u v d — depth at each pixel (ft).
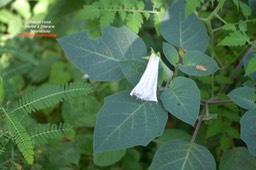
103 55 3.66
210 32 4.25
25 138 3.43
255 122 3.46
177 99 3.45
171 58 3.68
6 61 5.23
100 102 4.94
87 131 4.76
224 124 4.26
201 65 3.63
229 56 4.60
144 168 4.52
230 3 4.61
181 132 4.38
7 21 5.55
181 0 3.96
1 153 3.55
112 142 3.39
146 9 4.34
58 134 3.82
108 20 4.06
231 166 3.98
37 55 5.78
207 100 4.12
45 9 5.15
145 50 3.73
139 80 3.52
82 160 4.39
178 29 3.90
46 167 4.03
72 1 5.07
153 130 3.42
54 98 3.74
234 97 3.55
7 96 4.78
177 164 3.56
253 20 4.03
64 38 3.63
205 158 3.60
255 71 3.76
